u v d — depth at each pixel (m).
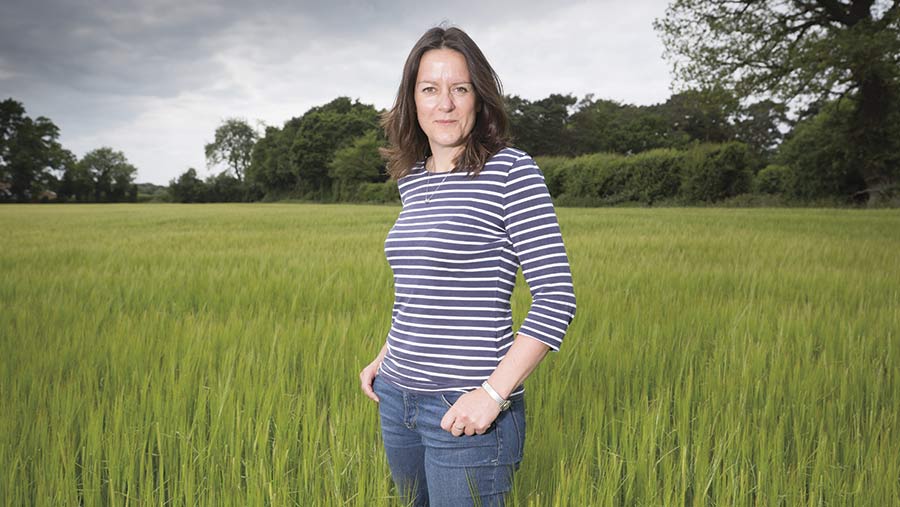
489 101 1.53
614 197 35.69
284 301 5.12
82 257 9.20
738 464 2.26
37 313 4.73
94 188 76.12
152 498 2.09
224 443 2.47
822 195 28.91
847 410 2.84
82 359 3.42
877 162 26.19
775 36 26.17
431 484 1.56
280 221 20.80
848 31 23.55
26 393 3.00
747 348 3.52
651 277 6.40
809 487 2.12
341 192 63.62
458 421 1.41
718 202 31.08
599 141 61.97
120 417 2.51
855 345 3.66
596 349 3.52
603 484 2.06
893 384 3.05
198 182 76.75
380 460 2.19
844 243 10.02
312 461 2.22
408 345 1.54
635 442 2.44
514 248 1.46
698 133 59.25
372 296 5.34
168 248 10.51
